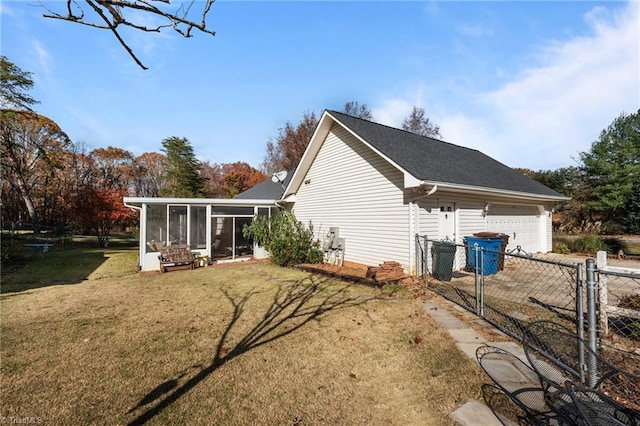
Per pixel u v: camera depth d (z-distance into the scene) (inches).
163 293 290.2
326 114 434.9
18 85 869.8
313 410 110.6
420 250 323.3
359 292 279.6
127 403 115.7
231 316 216.4
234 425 103.0
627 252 547.2
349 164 425.7
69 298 273.4
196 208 484.1
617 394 111.4
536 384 121.8
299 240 456.8
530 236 516.4
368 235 394.0
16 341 174.4
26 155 1066.1
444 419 103.2
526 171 1257.4
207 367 142.7
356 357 150.6
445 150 498.6
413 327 188.1
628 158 831.7
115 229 1246.3
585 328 172.2
